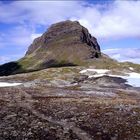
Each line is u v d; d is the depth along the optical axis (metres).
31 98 90.31
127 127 54.34
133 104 77.88
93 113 64.75
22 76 191.12
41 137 48.56
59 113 65.69
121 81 173.38
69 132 51.34
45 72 198.38
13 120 58.97
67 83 165.88
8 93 100.75
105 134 50.72
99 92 111.31
